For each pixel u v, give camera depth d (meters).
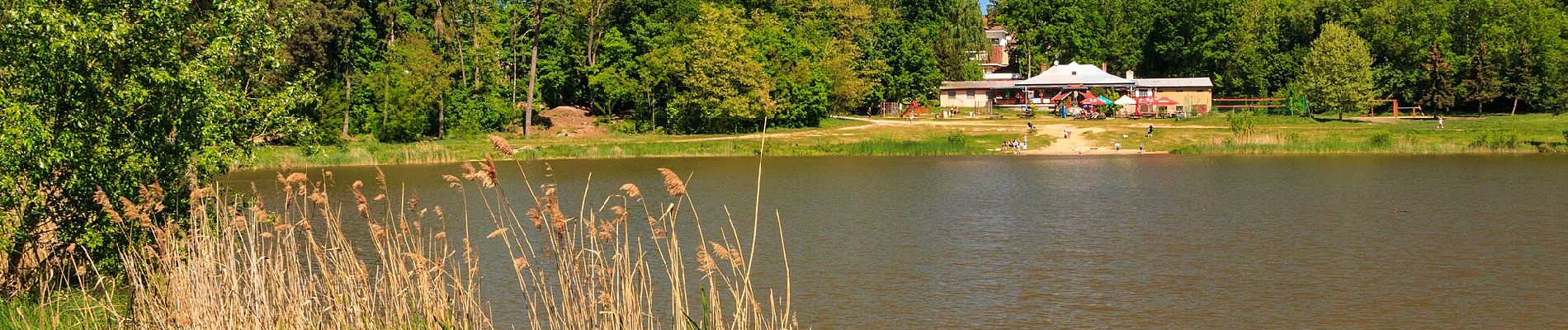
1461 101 101.19
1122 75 130.12
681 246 30.92
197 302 14.41
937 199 44.88
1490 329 21.80
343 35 78.88
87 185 18.94
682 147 75.69
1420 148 70.81
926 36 129.12
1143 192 47.16
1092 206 41.81
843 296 24.70
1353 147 72.12
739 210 40.75
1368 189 47.62
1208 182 51.62
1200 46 120.00
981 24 140.50
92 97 19.38
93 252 19.36
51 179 19.19
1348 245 31.56
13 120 18.16
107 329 16.05
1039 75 120.62
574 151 72.69
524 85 96.38
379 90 78.12
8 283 18.94
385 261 15.42
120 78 19.72
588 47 100.00
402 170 60.31
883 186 50.97
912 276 27.11
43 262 19.28
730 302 23.64
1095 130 83.12
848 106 104.56
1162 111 101.12
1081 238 33.34
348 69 82.19
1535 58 101.62
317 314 15.59
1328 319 22.59
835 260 29.34
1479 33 106.69
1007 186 50.69
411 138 79.81
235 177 53.62
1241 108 107.25
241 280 15.88
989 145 77.06
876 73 111.00
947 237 33.66
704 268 13.06
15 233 18.44
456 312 15.55
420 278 15.29
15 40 18.62
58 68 18.78
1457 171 56.12
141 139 19.86
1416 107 101.06
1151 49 128.25
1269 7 119.69
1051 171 59.44
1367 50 95.25
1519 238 32.50
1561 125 82.00
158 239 15.99
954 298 24.59
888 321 22.42
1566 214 37.84
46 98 18.86
